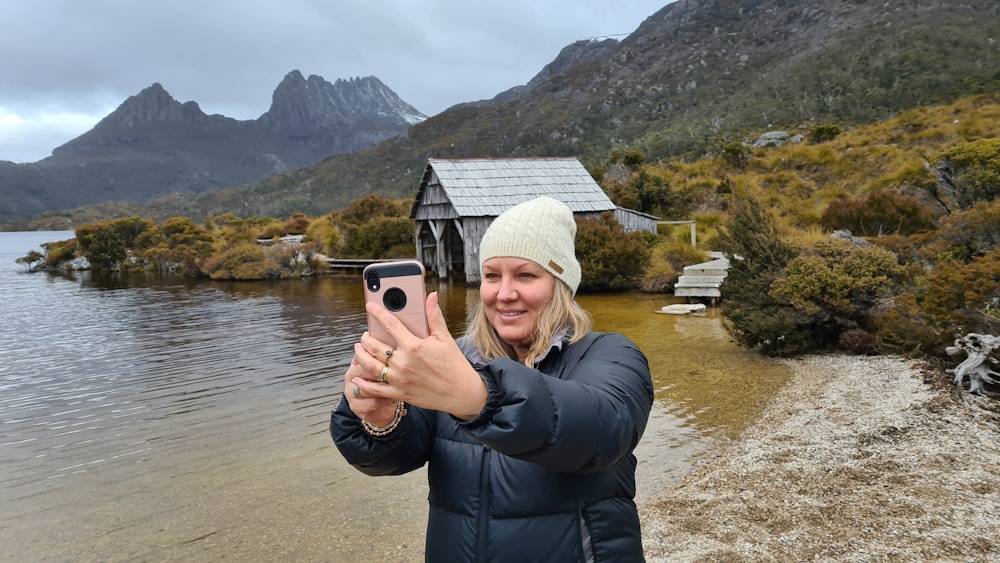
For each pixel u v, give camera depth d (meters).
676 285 14.71
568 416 1.01
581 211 22.47
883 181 22.16
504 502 1.34
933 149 25.98
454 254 27.62
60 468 5.58
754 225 9.89
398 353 0.92
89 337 13.07
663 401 6.94
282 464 5.46
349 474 5.18
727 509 4.15
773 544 3.60
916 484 4.27
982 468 4.46
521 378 1.00
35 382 9.20
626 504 1.42
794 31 157.00
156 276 31.00
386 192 177.25
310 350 10.86
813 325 9.22
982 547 3.37
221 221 52.31
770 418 6.14
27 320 15.82
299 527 4.25
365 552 3.88
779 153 32.38
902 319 8.28
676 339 10.55
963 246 10.31
